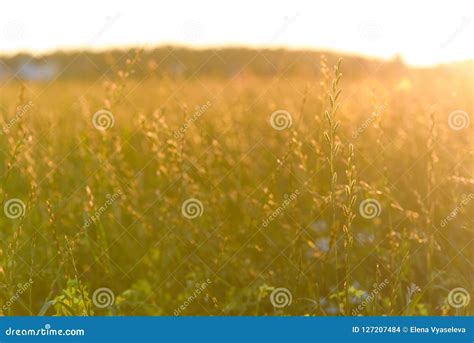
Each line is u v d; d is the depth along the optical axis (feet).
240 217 11.66
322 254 10.02
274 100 15.48
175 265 10.82
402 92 14.52
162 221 11.19
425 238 9.95
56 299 8.98
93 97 13.94
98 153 11.99
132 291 9.98
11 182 11.72
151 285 10.84
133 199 11.67
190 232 11.02
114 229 11.59
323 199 10.29
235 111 15.56
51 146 12.47
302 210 11.63
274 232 11.18
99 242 10.38
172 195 11.73
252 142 14.15
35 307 10.19
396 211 11.59
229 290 10.52
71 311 9.06
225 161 12.76
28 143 11.07
